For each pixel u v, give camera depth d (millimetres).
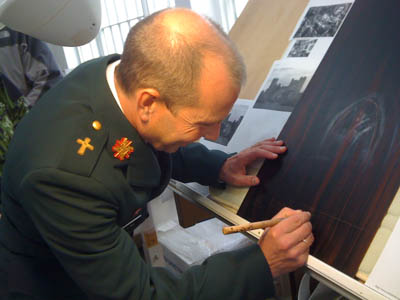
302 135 758
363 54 722
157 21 489
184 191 938
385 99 639
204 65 455
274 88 893
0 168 1275
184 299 608
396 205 547
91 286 564
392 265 513
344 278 553
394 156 581
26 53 1419
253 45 1030
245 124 926
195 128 529
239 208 804
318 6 886
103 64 637
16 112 1406
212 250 1466
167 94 476
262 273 616
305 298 838
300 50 875
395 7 710
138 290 574
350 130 669
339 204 625
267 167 795
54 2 925
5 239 721
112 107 558
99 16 1074
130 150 573
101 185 532
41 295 731
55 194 509
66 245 539
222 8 1533
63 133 542
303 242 610
